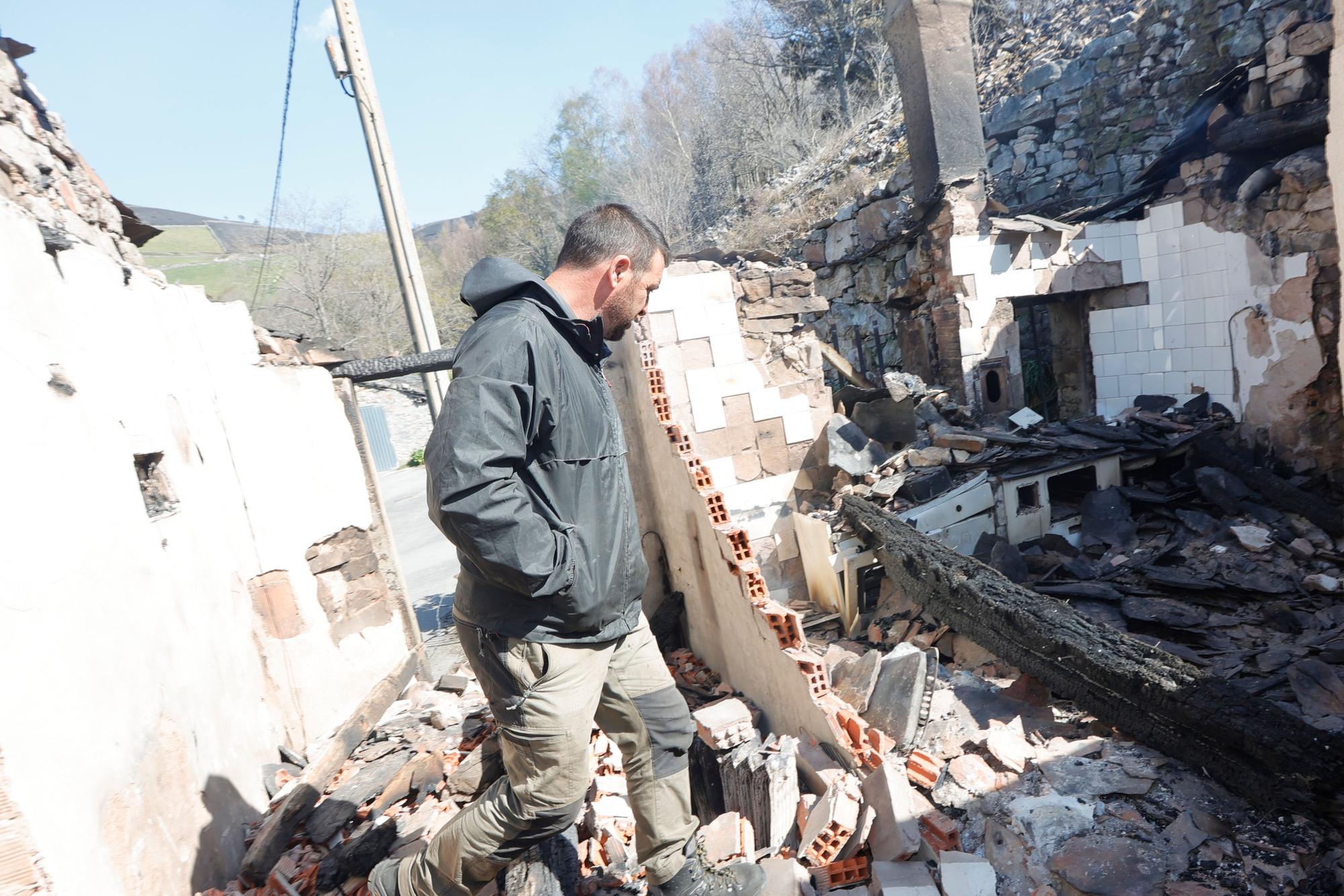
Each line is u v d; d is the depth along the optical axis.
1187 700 2.78
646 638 2.04
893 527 5.43
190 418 3.40
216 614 3.16
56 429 2.13
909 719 3.13
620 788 3.08
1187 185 7.68
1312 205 6.52
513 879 2.18
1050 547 6.42
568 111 41.59
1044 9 15.68
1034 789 2.69
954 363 8.05
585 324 1.77
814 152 27.22
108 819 1.90
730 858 2.51
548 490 1.69
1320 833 2.32
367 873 2.64
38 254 2.30
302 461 4.43
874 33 27.09
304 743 3.77
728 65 33.56
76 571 2.03
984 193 7.92
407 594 5.34
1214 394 7.67
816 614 5.99
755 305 5.97
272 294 35.84
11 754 1.56
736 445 5.95
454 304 41.09
